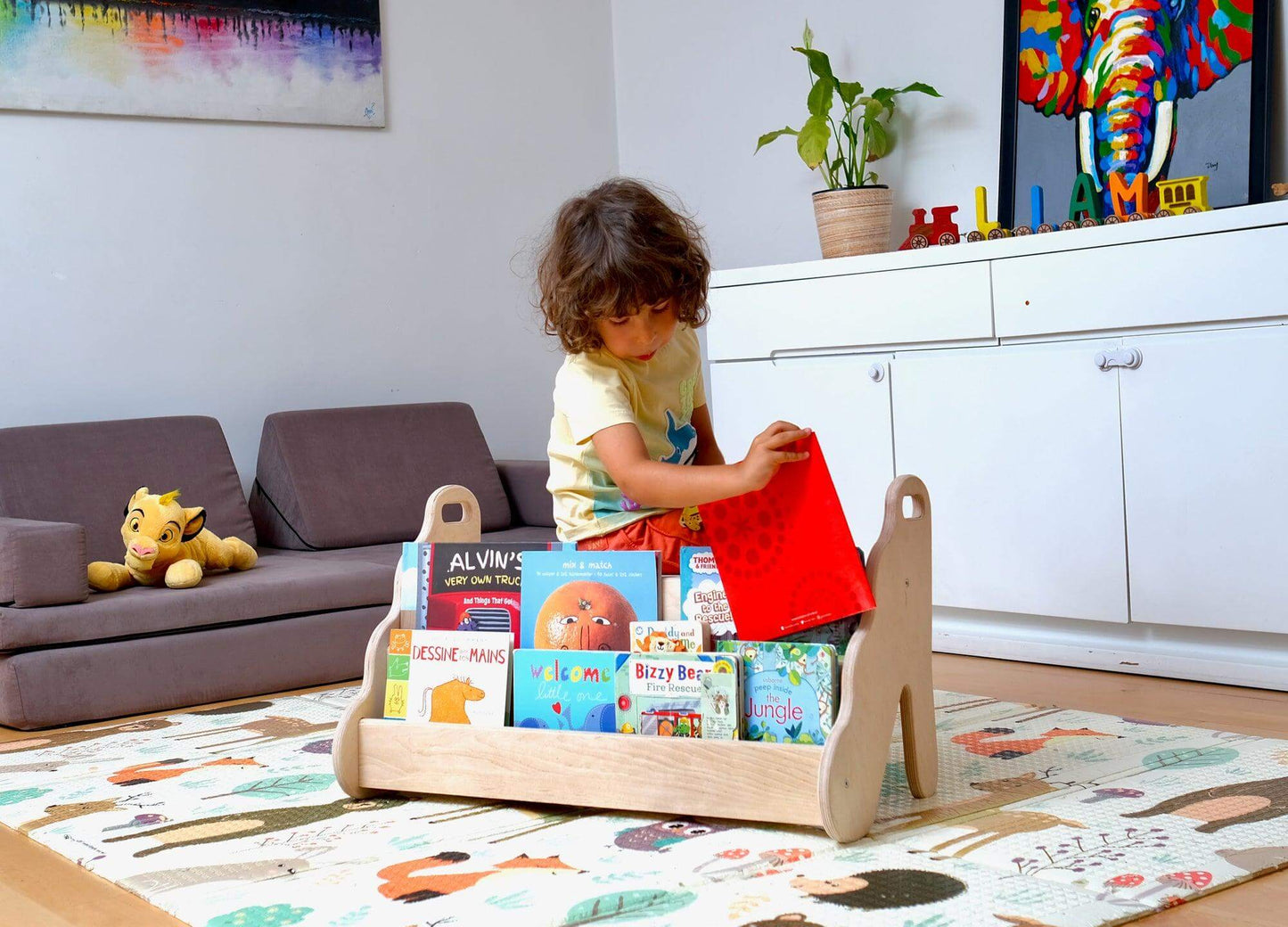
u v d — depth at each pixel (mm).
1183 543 2373
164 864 1542
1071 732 2008
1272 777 1694
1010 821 1550
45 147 3160
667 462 1812
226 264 3439
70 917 1409
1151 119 2760
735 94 3789
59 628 2395
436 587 1800
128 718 2484
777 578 1556
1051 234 2514
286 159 3541
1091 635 2568
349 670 2768
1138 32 2777
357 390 3678
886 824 1555
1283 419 2229
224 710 2516
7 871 1587
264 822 1704
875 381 2834
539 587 1722
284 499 3225
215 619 2570
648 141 4121
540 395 4062
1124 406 2434
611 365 1706
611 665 1641
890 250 3355
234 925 1313
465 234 3891
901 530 1587
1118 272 2424
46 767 2104
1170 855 1399
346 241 3654
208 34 3371
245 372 3475
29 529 2395
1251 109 2596
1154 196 2734
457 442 3486
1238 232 2258
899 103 3328
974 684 2463
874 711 1530
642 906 1309
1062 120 2920
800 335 2971
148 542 2635
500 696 1706
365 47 3656
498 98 3955
